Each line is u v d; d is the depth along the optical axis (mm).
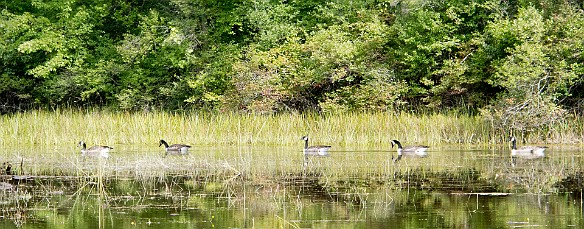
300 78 31484
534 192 12906
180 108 33094
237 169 16688
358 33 33062
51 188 13672
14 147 24625
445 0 32031
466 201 11992
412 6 31281
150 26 33156
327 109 30172
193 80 32656
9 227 10109
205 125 27969
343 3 33594
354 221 10414
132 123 27984
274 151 22531
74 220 10586
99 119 28656
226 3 34562
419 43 31203
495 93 31141
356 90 30969
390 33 32469
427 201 12031
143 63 34344
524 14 28156
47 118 28688
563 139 26000
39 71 32125
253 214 10992
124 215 10953
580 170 16219
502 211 11086
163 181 14625
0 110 35125
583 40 26906
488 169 16531
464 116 28188
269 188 13523
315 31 33812
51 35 32344
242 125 27750
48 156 20531
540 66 26266
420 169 16547
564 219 10438
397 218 10602
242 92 31000
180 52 32500
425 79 30969
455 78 30375
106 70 33344
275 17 33406
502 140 26516
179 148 22578
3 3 33969
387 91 30406
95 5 34875
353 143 26547
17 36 33531
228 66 32688
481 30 32062
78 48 33906
